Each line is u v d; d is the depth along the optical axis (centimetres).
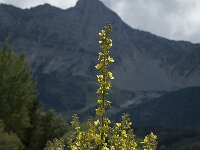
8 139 5197
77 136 1441
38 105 7944
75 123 1511
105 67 1175
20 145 5825
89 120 1200
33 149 7144
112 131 1319
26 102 6888
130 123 1353
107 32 1174
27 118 6712
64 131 7981
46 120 7994
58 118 8175
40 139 7475
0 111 6344
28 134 7206
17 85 6656
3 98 6394
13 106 6494
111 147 1217
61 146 1870
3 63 6688
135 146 1379
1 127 5594
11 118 6381
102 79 1176
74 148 1418
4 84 6462
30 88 7162
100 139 1161
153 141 1619
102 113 1167
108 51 1176
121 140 1309
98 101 1178
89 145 1367
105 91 1177
